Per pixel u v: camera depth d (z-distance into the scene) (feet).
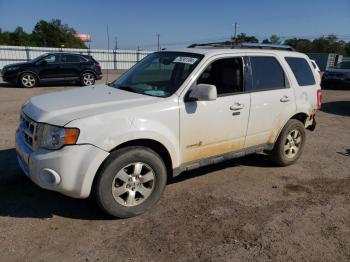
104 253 10.09
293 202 13.87
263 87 15.76
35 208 12.50
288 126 17.03
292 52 17.92
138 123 11.57
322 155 20.18
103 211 11.77
